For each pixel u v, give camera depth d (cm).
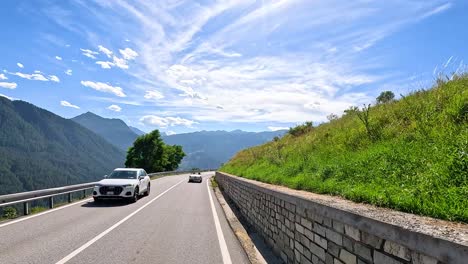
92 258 635
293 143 1842
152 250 718
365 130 935
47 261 606
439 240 228
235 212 1393
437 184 396
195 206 1557
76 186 1653
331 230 421
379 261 308
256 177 1417
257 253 722
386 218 322
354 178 634
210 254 705
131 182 1622
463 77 792
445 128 569
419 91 934
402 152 589
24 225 971
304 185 789
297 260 560
